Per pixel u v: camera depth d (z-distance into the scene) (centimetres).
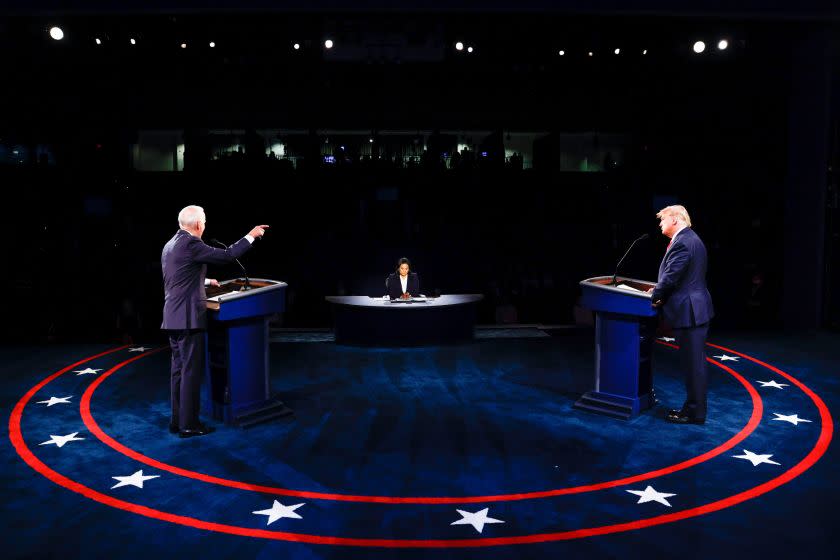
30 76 936
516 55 1027
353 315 837
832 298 939
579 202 1018
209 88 1005
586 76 1025
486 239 1027
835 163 919
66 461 445
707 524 352
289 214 1007
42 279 902
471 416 547
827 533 342
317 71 1020
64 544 330
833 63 909
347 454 459
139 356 779
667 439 488
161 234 970
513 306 1011
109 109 965
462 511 369
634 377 542
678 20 948
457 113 1038
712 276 970
